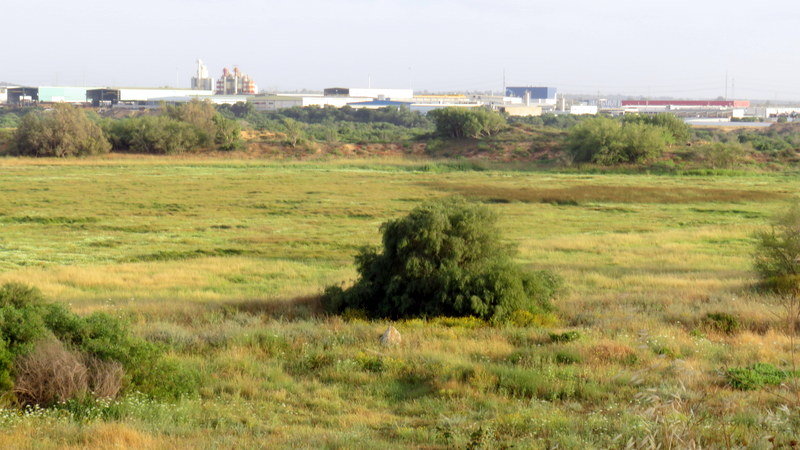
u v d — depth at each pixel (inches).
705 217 3134.8
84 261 2091.5
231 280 1797.5
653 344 974.4
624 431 552.1
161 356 826.8
